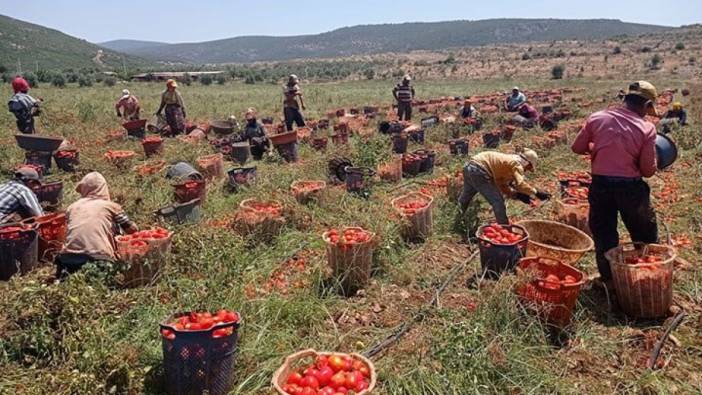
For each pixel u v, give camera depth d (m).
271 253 7.96
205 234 7.57
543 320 5.73
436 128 19.11
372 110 27.06
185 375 4.62
